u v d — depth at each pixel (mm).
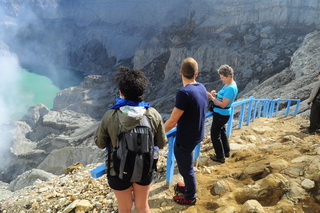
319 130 8242
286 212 3842
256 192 4355
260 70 63562
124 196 3441
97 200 5359
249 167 5168
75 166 8492
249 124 9633
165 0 134625
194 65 4129
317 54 30547
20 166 60812
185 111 3998
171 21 126000
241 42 79438
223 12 89625
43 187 7035
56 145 58344
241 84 63031
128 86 3152
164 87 84062
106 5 159250
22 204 6047
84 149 45531
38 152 59312
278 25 77500
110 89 91062
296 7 75500
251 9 83750
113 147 3150
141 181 3334
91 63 148500
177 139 4266
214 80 75188
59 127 70750
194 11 99750
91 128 60031
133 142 3053
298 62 32500
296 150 5551
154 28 141750
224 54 77438
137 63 113375
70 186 6652
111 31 155125
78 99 92250
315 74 25469
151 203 4738
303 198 3994
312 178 4246
